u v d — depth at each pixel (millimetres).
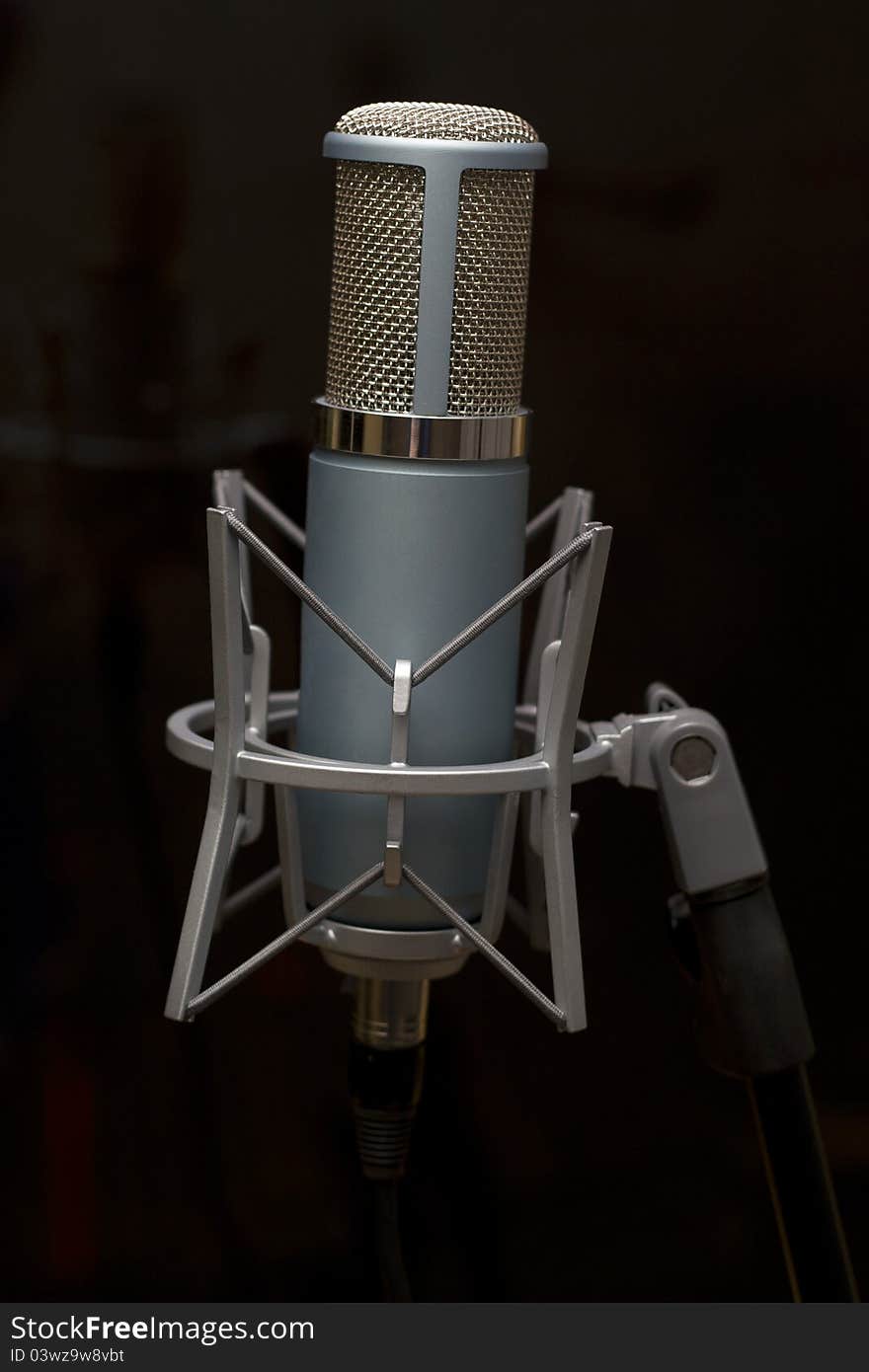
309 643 718
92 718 896
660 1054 924
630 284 885
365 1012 746
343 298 710
